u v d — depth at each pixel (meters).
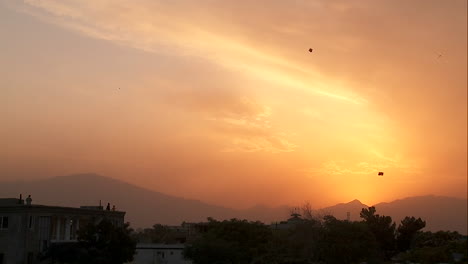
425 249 47.47
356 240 65.44
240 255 68.94
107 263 53.28
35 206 55.34
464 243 45.62
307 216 73.38
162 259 77.38
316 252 68.31
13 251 53.62
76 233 57.44
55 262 55.03
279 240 70.12
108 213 70.62
